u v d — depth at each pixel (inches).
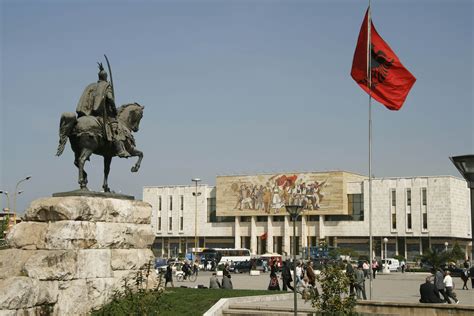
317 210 4357.8
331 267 791.1
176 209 4972.9
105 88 855.7
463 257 3467.0
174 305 898.1
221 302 951.6
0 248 826.8
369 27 1178.6
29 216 797.2
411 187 4170.8
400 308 933.2
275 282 1370.6
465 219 4259.4
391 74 1170.6
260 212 4566.9
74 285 761.0
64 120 823.1
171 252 4965.6
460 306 887.7
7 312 649.6
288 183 4488.2
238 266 3078.2
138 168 907.4
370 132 1172.5
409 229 4146.2
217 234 4795.8
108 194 850.1
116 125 869.2
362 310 959.6
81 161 830.5
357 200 4365.2
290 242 4505.4
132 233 868.0
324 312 777.6
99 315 741.3
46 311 709.3
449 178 4065.0
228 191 4699.8
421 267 3154.5
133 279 792.9
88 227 794.2
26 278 685.9
